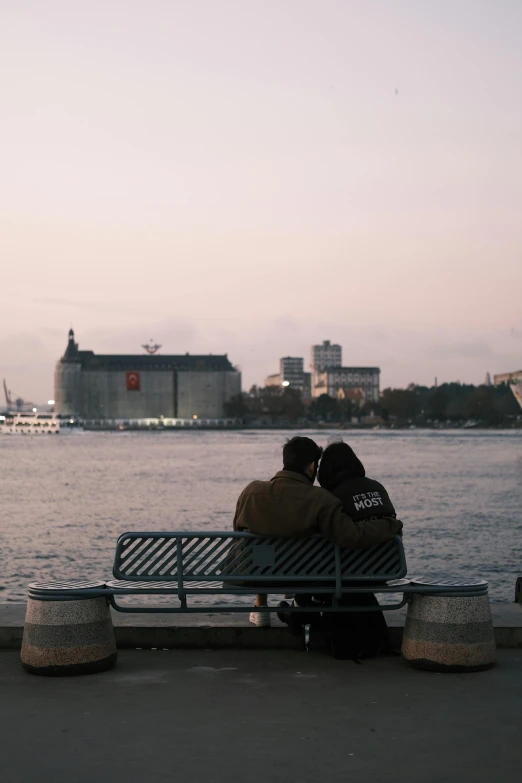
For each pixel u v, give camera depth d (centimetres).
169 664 1070
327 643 1111
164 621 1177
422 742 809
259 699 934
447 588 1034
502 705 911
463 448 17550
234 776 735
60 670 1012
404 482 8138
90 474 9825
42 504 5956
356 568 1065
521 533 4194
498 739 815
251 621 1167
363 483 1088
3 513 5288
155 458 14200
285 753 784
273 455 15200
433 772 741
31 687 977
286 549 1063
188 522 4741
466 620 1030
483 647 1034
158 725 855
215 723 861
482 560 3334
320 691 960
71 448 19738
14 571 3081
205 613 1215
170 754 782
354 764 759
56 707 910
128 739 818
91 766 756
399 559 1061
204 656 1107
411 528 4428
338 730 840
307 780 727
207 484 8038
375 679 1004
